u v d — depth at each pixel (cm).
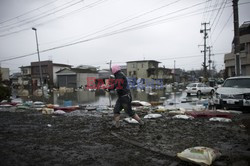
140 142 343
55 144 336
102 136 388
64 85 4497
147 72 5300
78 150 304
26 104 1048
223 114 584
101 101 1587
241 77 854
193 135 386
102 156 279
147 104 984
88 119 595
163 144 330
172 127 457
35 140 361
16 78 5916
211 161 236
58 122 549
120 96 445
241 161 250
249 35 2189
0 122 554
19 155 281
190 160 241
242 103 712
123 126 479
